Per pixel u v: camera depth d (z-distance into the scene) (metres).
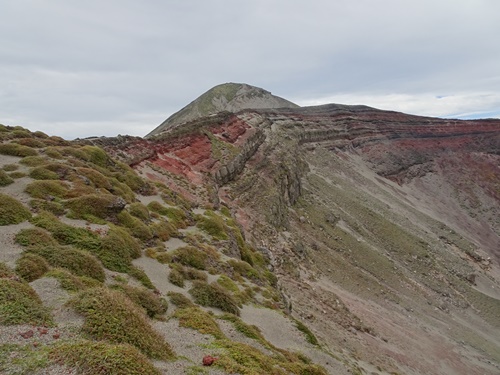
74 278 20.33
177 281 28.75
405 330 60.28
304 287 54.22
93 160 47.91
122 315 17.19
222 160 85.31
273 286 42.78
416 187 198.00
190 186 63.59
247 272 39.78
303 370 21.84
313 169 143.62
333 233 92.38
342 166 171.12
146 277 26.83
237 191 78.94
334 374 26.56
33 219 27.14
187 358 17.66
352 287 69.12
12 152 40.59
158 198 49.31
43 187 33.03
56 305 17.20
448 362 55.44
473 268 113.88
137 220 35.84
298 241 74.88
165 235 37.62
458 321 77.50
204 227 46.22
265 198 82.94
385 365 42.09
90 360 13.16
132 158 60.88
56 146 47.81
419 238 114.81
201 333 21.25
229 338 23.05
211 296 28.50
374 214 120.00
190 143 83.06
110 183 41.97
